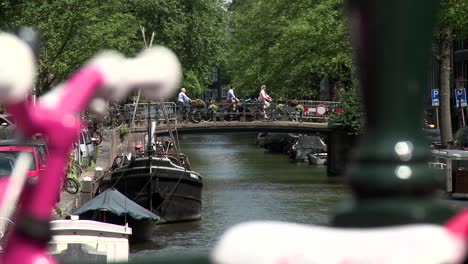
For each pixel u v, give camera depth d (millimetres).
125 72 3016
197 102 113125
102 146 99125
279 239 2887
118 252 36719
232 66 174125
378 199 3146
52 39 71812
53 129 2924
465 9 86312
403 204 3092
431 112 106750
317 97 143000
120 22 91438
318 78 135000
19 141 2926
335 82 132000
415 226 2945
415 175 3127
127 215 53594
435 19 3172
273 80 133625
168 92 3049
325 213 68688
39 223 2945
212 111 113375
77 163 69250
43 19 71062
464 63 134875
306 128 113875
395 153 3152
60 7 72062
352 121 108250
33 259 2930
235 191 88438
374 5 3160
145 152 76938
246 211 72062
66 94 2975
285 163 136250
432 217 3043
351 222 3102
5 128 40500
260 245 2875
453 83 132125
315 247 2855
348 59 111562
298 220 64375
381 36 3158
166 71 3033
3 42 2766
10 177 3062
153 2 124688
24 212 2967
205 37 131375
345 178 3293
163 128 109125
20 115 2848
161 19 126188
